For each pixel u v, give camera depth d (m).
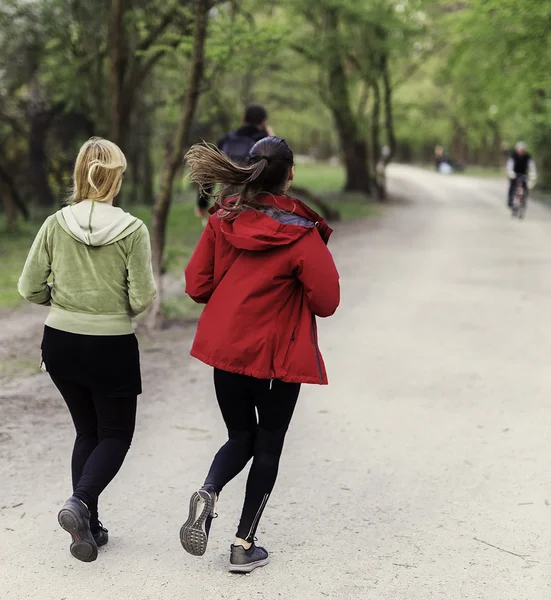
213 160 3.13
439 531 3.60
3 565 3.25
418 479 4.21
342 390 5.87
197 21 7.91
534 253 14.38
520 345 7.27
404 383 6.05
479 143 56.50
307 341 3.13
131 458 4.49
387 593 3.05
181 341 7.64
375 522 3.69
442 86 37.78
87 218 3.13
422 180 45.06
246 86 22.56
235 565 3.20
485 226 20.00
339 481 4.18
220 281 3.20
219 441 4.79
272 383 3.22
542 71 20.03
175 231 18.27
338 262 13.09
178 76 16.55
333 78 23.94
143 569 3.23
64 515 2.96
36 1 16.36
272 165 3.13
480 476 4.24
